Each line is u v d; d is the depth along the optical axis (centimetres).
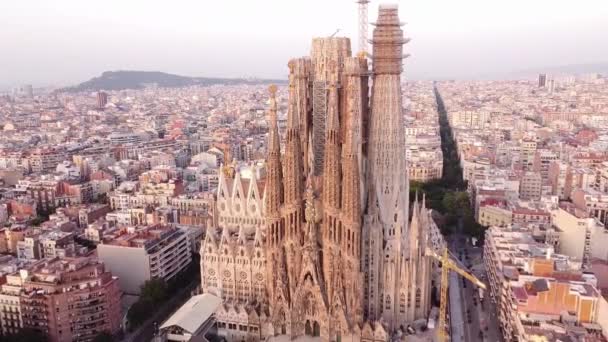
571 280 19788
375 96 19775
